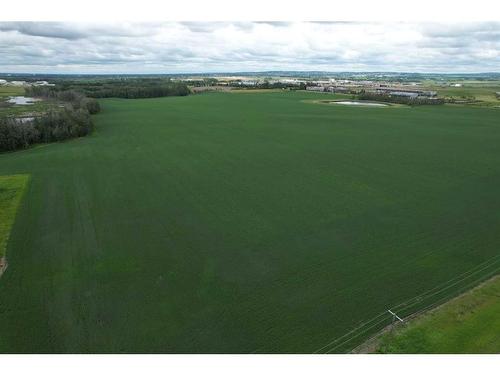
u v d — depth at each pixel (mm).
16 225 32094
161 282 24578
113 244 29203
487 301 22359
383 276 25281
